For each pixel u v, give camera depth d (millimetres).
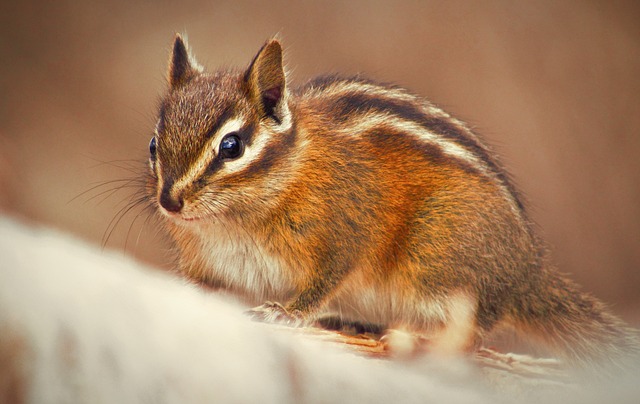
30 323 1354
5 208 1801
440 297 1661
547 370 1635
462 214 1661
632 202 1848
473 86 1891
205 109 1634
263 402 1501
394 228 1660
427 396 1563
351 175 1655
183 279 1661
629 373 1665
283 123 1646
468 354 1642
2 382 1335
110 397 1390
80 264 1465
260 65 1641
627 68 1873
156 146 1633
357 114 1665
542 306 1670
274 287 1658
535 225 1682
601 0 1892
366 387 1556
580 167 1855
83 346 1384
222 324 1544
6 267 1393
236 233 1647
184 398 1444
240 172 1635
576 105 1874
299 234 1650
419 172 1662
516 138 1869
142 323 1451
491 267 1662
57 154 1845
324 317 1668
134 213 1812
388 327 1668
